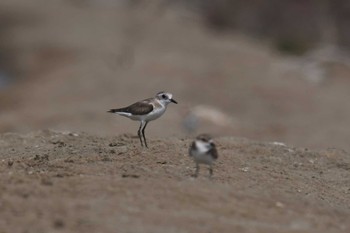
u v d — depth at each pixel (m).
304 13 59.44
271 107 34.69
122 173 12.80
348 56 50.62
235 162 15.47
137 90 35.69
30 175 12.45
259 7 60.34
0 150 16.47
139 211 10.58
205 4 61.75
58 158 14.77
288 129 30.64
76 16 56.25
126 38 50.22
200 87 36.47
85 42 49.06
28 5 58.66
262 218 10.92
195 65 41.38
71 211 10.41
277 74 41.28
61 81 40.09
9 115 33.03
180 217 10.48
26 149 16.39
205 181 12.53
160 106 14.98
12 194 11.07
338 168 16.59
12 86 42.28
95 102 33.56
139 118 14.93
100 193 11.23
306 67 43.91
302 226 10.79
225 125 30.69
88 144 16.58
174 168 13.70
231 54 45.91
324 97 37.09
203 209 10.93
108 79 38.03
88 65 42.78
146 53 45.16
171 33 52.03
